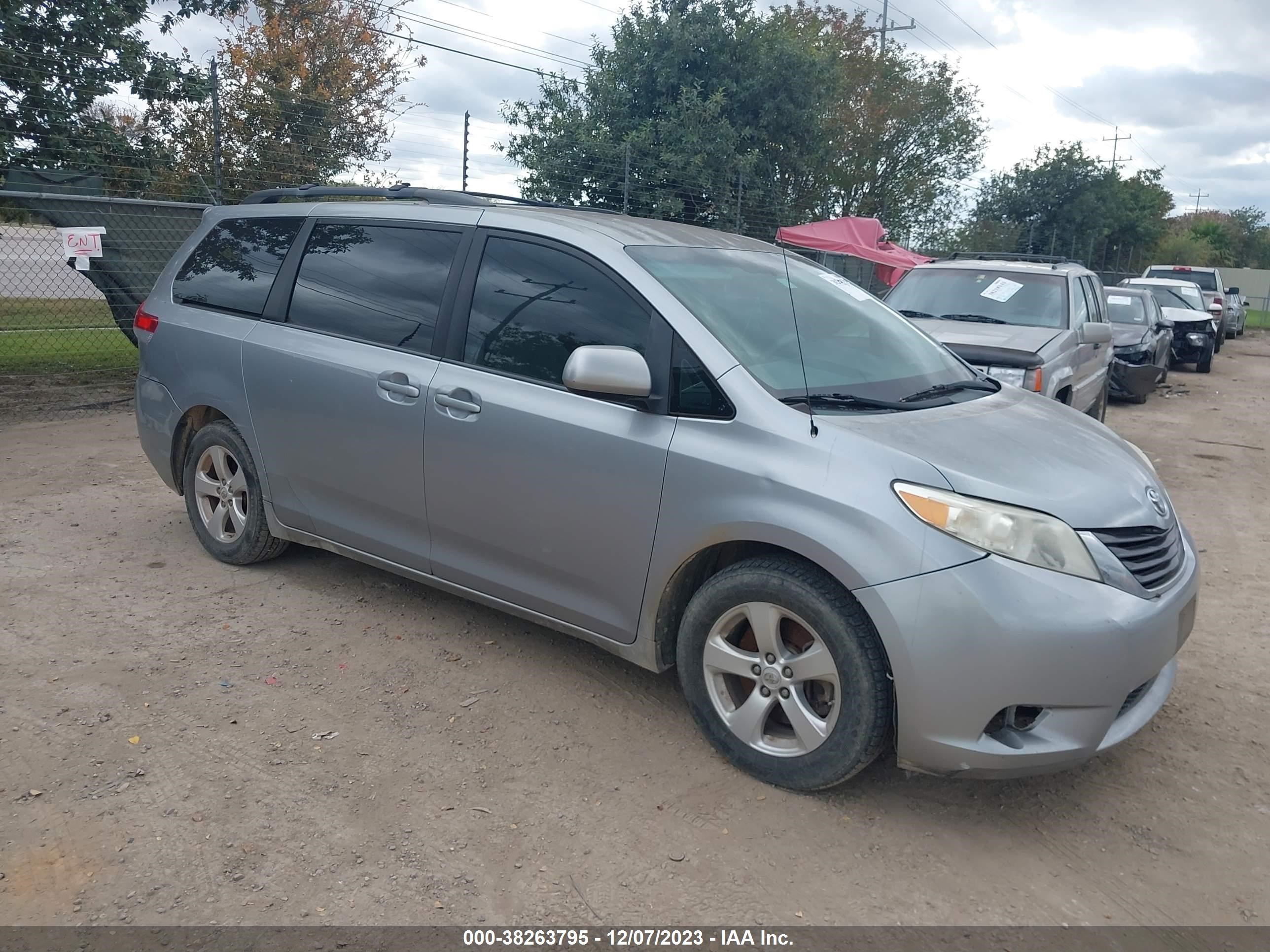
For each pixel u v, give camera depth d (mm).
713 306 3637
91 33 11984
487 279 3988
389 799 3129
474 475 3855
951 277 9102
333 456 4363
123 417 9094
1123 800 3348
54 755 3273
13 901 2584
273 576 5000
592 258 3730
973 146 28594
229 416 4785
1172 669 3469
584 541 3600
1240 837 3160
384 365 4152
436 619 4551
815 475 3092
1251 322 45906
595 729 3633
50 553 5203
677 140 18578
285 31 18000
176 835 2889
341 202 4695
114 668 3918
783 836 3041
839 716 3082
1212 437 11117
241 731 3492
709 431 3320
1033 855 3020
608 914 2662
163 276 5324
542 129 18578
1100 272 30125
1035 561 2914
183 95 13172
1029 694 2871
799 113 20125
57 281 14406
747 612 3260
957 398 3846
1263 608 5289
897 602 2902
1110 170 35969
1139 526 3160
